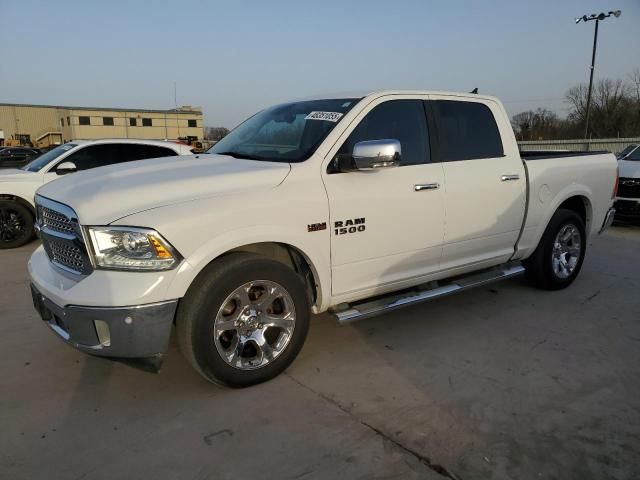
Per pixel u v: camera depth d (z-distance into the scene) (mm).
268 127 4051
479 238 4344
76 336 2867
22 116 70062
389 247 3732
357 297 3715
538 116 53844
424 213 3877
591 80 32938
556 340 4016
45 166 8016
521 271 4785
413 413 2965
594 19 32062
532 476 2424
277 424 2859
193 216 2873
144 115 70000
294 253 3471
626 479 2404
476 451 2611
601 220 5578
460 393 3193
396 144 3219
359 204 3512
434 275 4145
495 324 4340
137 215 2779
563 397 3143
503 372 3480
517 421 2881
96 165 8234
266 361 3273
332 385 3297
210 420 2904
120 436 2762
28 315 4590
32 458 2576
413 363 3615
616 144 29250
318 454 2598
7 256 7207
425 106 4059
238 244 3012
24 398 3158
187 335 2975
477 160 4297
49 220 3242
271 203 3131
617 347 3891
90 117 66750
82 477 2439
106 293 2732
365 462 2533
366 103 3725
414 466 2502
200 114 73750
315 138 3562
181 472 2471
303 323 3383
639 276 5828
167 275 2793
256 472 2467
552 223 4969
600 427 2818
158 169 3352
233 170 3236
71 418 2938
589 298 5016
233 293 3043
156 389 3262
